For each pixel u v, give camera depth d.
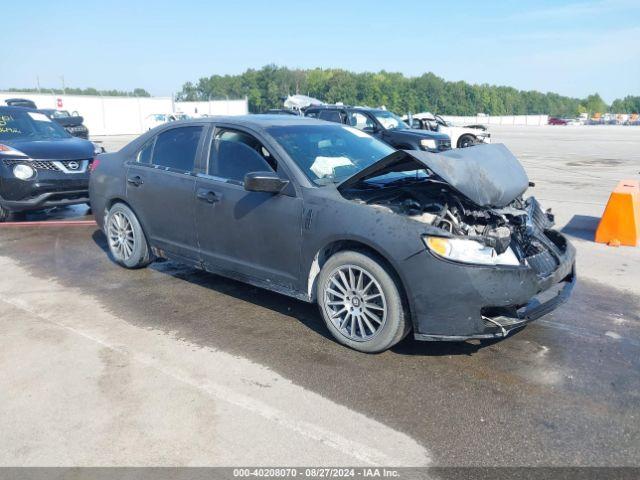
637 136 35.91
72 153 7.80
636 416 3.04
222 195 4.49
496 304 3.39
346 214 3.73
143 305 4.71
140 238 5.44
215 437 2.85
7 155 7.45
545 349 3.86
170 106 53.78
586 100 168.00
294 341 3.99
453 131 20.80
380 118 14.08
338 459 2.67
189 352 3.80
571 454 2.71
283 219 4.07
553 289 3.94
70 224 7.93
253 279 4.45
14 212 8.38
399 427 2.93
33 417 3.03
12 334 4.11
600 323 4.34
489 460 2.66
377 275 3.59
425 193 4.07
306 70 121.62
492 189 3.80
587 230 7.58
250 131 4.54
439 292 3.38
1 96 42.72
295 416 3.03
